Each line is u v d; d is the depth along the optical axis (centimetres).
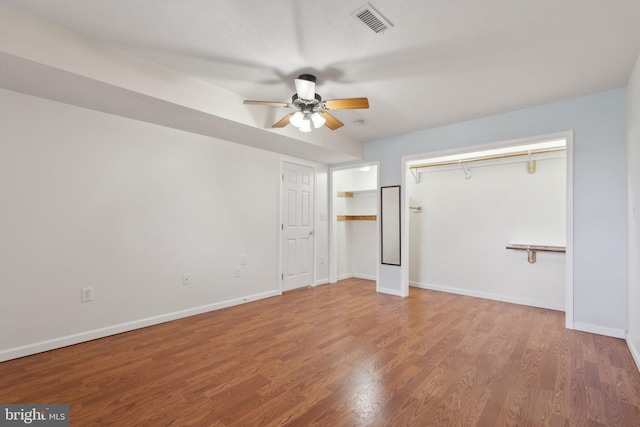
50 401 188
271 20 197
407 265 453
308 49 229
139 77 241
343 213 584
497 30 206
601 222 300
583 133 310
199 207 365
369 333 303
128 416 174
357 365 236
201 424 168
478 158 438
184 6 184
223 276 389
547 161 404
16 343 245
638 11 185
